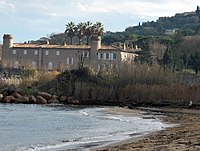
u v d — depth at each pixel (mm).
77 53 131375
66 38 179875
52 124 42344
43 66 123562
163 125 40844
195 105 68438
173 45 150500
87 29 165125
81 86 80062
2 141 29406
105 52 130625
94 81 83688
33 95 80875
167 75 81938
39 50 134750
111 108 66938
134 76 81250
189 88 72562
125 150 22922
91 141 28891
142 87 75688
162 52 144875
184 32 188375
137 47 162375
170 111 62656
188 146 22469
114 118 49438
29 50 135250
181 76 84688
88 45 138875
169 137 28453
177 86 74438
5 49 135625
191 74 96625
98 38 132000
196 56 124000
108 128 38219
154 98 73938
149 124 42062
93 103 78062
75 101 78625
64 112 59031
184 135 28812
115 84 81062
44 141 29266
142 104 73375
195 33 177750
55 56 134000
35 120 46562
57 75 87438
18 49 135625
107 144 26891
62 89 83812
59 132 35438
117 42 192375
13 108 65375
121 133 33875
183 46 144250
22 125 41250
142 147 23781
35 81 87062
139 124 42094
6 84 85250
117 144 26609
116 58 129750
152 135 31297
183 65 125688
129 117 51375
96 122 44438
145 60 132625
